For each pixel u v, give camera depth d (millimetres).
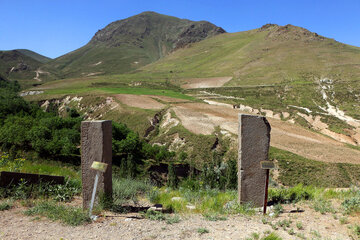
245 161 7500
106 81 139000
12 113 48438
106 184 6773
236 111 68438
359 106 79812
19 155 21141
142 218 6305
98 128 6594
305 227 5676
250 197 7551
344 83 101938
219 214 6766
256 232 5301
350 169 36188
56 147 24828
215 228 5562
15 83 149000
